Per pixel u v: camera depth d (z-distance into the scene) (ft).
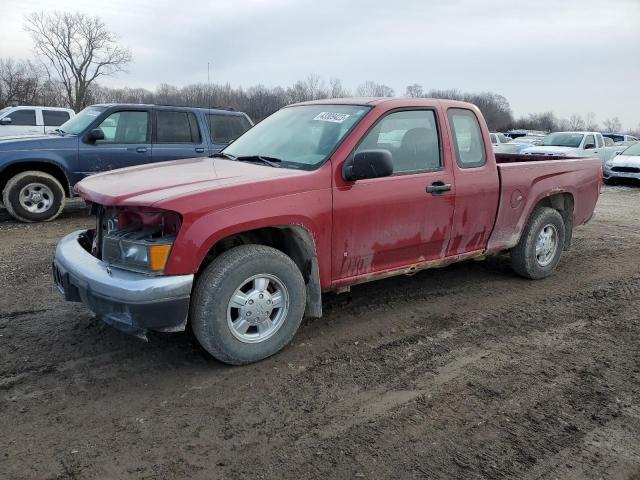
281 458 9.13
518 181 17.28
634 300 17.37
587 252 23.86
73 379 11.51
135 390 11.16
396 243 14.40
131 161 29.27
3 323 14.26
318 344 13.51
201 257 11.09
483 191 16.15
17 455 9.04
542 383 11.78
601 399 11.16
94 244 12.96
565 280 19.43
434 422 10.24
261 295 12.17
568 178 19.34
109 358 12.46
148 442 9.48
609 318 15.74
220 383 11.51
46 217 28.25
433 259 15.67
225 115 32.35
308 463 9.01
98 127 28.66
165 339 13.46
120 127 29.19
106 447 9.31
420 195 14.55
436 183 14.92
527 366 12.59
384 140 14.16
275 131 15.65
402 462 9.07
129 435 9.66
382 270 14.52
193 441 9.53
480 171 16.12
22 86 158.20
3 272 18.69
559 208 19.99
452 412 10.59
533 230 18.38
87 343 13.17
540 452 9.40
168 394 11.04
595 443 9.68
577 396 11.26
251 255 11.83
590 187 20.52
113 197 11.34
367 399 11.03
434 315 15.62
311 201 12.55
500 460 9.16
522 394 11.31
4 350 12.71
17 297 16.20
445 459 9.16
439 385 11.63
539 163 18.16
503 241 17.47
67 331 13.82
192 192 11.17
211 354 11.87
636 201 43.55
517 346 13.69
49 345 13.03
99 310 11.25
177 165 14.60
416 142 14.89
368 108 14.30
